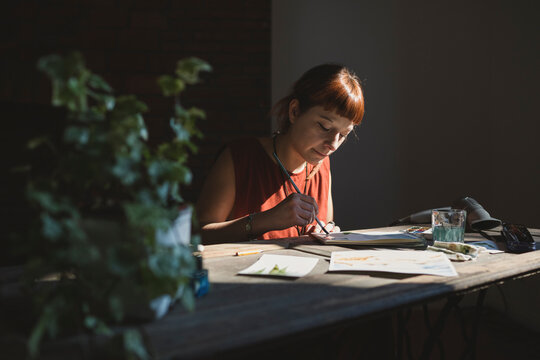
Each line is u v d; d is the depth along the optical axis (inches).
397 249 45.7
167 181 24.8
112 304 22.3
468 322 94.3
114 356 20.8
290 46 120.4
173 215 24.9
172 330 23.9
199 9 118.0
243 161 63.2
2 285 31.5
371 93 122.3
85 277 23.5
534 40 105.0
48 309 21.5
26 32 110.8
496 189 119.2
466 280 33.2
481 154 122.3
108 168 22.5
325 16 121.2
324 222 67.2
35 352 20.5
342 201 123.3
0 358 20.8
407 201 124.0
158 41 116.5
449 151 123.3
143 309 24.5
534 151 105.0
